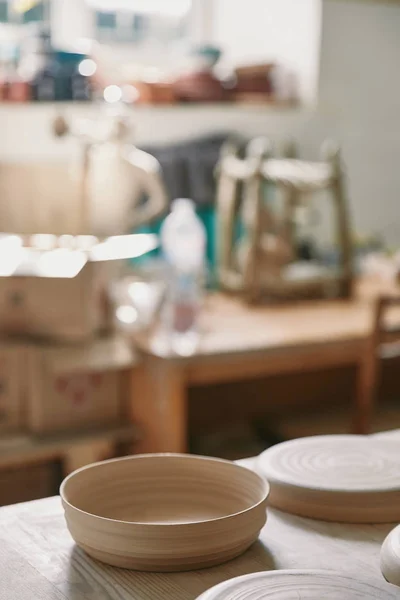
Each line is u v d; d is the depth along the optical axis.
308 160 4.02
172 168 3.61
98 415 2.88
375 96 4.08
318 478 1.23
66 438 2.77
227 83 3.79
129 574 1.02
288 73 3.92
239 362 2.81
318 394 3.73
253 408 3.58
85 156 3.09
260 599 0.92
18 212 3.16
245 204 3.53
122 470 1.20
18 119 3.42
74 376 2.81
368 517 1.18
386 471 1.27
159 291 2.98
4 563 1.05
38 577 1.02
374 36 3.99
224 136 3.79
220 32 4.12
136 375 2.87
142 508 1.18
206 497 1.21
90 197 3.12
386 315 3.22
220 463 1.20
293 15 3.87
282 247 3.36
